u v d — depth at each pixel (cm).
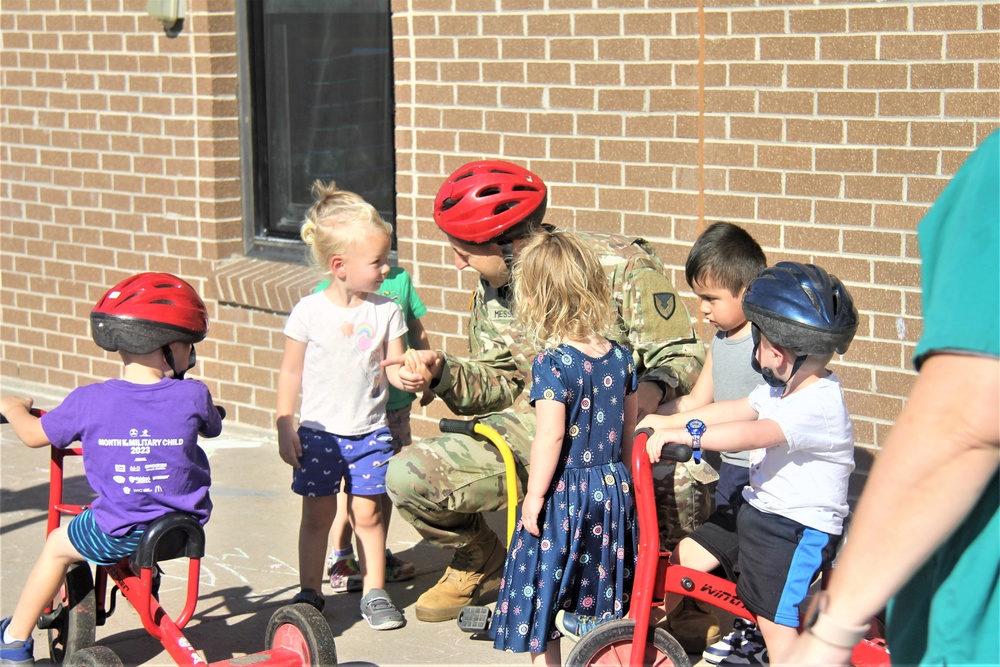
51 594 368
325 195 430
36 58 757
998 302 164
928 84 442
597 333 351
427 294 602
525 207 385
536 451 339
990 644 173
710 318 382
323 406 422
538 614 341
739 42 484
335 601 454
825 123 468
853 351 476
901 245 458
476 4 559
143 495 354
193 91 682
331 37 649
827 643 174
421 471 396
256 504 565
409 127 593
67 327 779
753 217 493
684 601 407
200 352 700
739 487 368
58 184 763
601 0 519
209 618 438
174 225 709
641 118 517
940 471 165
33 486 591
